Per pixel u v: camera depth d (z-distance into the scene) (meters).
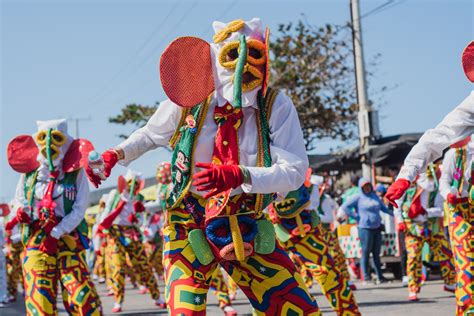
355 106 24.31
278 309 3.67
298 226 6.78
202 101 3.73
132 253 11.17
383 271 14.98
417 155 4.71
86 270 6.30
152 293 11.43
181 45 3.68
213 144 3.69
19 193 6.25
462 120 4.67
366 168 16.53
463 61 4.64
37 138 6.23
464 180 5.68
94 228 14.10
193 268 3.61
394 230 14.60
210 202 3.62
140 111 28.97
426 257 12.40
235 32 3.70
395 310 8.96
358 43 18.33
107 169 3.91
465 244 5.64
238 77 3.57
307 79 24.55
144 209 11.05
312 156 21.66
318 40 24.66
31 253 6.14
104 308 11.58
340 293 6.70
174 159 3.76
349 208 12.70
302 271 11.35
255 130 3.69
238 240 3.55
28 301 6.12
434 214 10.10
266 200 3.69
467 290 5.59
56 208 6.15
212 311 10.03
